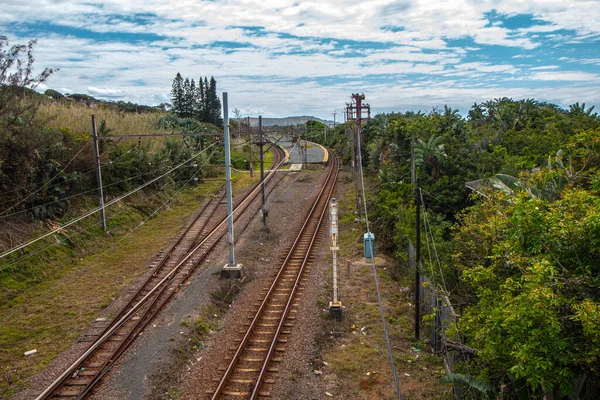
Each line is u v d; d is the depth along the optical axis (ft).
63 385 36.06
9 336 44.42
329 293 54.95
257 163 177.99
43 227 68.49
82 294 55.01
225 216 94.27
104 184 87.81
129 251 71.87
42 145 72.33
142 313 49.03
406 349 41.86
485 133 112.06
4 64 66.74
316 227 85.71
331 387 35.88
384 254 70.33
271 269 64.90
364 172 142.61
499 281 29.48
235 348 42.27
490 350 24.82
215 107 268.82
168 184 107.86
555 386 23.99
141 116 148.97
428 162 80.12
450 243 51.83
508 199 37.04
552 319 20.75
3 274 55.83
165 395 35.12
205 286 56.70
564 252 25.12
